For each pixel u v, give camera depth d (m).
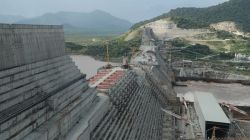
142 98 90.50
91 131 45.94
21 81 35.19
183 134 96.38
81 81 53.38
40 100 36.88
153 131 81.69
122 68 104.44
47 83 40.81
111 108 60.69
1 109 30.81
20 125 31.72
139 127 71.19
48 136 34.75
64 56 51.12
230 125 93.06
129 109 71.62
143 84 105.62
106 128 52.44
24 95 34.91
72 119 42.47
